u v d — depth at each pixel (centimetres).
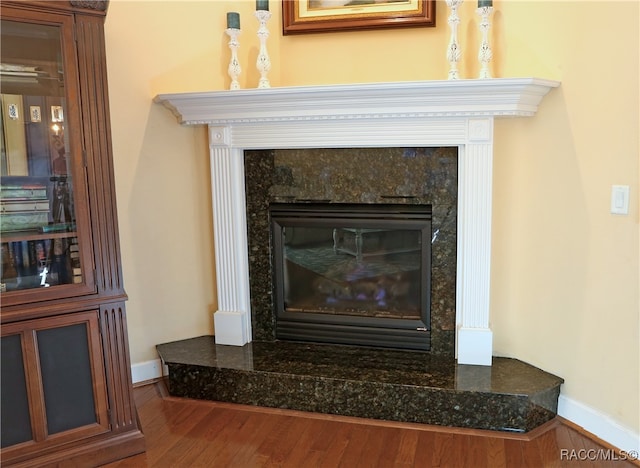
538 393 234
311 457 220
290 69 294
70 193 214
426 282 276
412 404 244
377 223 277
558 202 239
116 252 221
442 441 230
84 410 220
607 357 223
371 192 274
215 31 289
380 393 246
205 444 231
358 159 273
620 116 209
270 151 285
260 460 218
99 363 220
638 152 204
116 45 270
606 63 213
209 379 269
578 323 235
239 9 291
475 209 253
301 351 287
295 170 283
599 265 223
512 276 264
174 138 291
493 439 230
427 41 271
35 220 214
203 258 307
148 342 296
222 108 267
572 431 235
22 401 207
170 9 280
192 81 289
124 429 226
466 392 236
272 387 260
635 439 212
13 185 210
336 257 295
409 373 255
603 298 222
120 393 225
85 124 211
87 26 208
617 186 212
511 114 237
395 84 236
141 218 287
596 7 216
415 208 271
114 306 221
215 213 290
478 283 259
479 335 261
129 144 279
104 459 221
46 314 207
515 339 268
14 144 210
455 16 248
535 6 239
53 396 213
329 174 278
